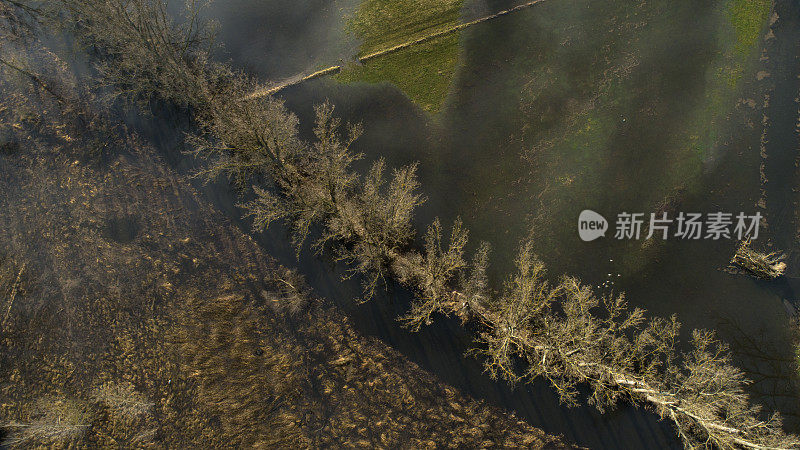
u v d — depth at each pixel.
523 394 22.48
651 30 27.05
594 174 24.89
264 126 21.83
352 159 24.59
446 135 26.20
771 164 24.38
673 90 25.88
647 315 23.00
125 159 26.95
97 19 25.11
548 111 26.14
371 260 23.83
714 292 23.02
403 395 22.67
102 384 22.80
